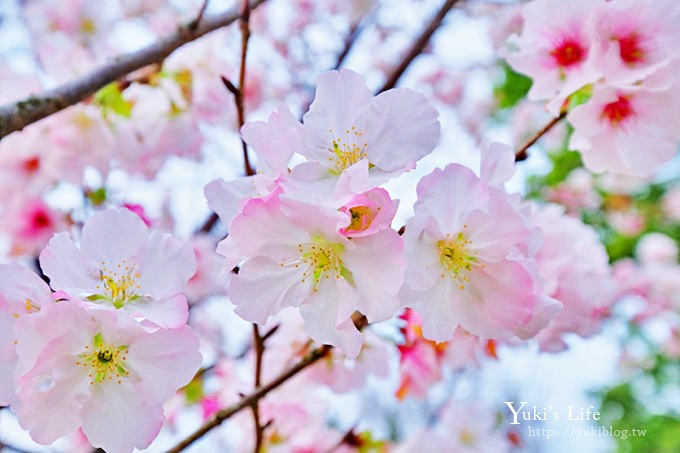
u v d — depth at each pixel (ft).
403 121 0.95
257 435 1.12
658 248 2.62
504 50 1.22
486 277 0.94
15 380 0.92
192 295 1.75
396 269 0.90
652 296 2.14
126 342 0.93
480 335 0.95
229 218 0.95
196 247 1.73
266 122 0.95
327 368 1.32
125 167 1.58
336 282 0.92
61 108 1.17
